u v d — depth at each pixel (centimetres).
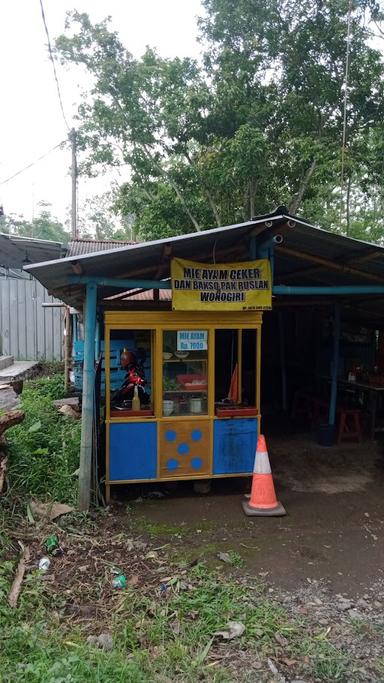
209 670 263
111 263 483
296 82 1365
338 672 266
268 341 1055
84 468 479
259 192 1437
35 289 1455
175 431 530
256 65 1354
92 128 1458
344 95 1273
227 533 453
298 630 304
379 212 2100
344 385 840
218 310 511
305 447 732
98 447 541
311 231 468
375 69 1334
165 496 541
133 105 1391
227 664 271
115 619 304
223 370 720
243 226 451
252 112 1313
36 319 1459
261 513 492
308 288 543
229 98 1305
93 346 494
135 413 521
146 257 509
